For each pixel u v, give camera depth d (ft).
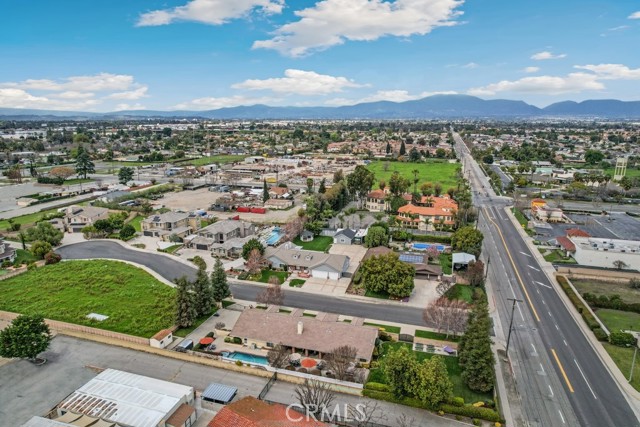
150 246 419.95
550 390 199.82
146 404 175.94
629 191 642.63
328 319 252.62
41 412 181.27
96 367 215.92
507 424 177.68
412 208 488.44
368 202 574.56
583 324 262.26
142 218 524.93
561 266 356.18
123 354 229.04
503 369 215.72
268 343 232.12
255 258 338.75
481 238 373.20
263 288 316.60
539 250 397.39
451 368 215.72
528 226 476.54
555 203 584.81
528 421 179.52
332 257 347.77
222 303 290.97
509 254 388.57
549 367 217.77
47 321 257.75
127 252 401.29
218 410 185.26
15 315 269.85
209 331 254.68
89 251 405.18
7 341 209.97
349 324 234.79
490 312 276.62
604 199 615.16
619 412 185.47
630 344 236.02
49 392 194.90
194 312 260.83
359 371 210.79
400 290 289.33
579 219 512.22
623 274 333.62
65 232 470.39
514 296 301.43
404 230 458.09
